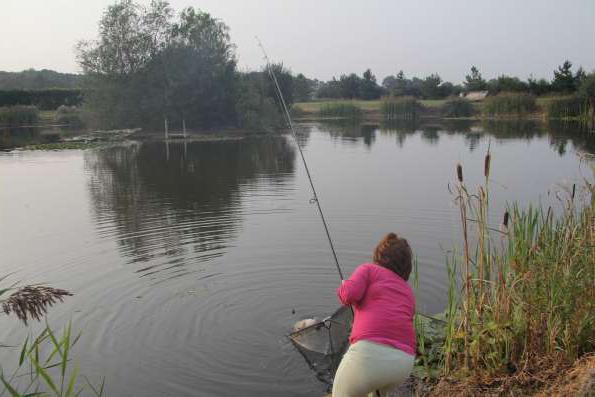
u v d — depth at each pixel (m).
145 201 13.83
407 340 3.66
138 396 5.04
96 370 5.50
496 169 17.80
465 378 4.66
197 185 16.22
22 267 8.64
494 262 5.66
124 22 38.75
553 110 47.66
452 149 24.86
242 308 6.91
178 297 7.27
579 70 60.53
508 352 4.79
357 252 8.99
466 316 4.87
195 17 40.28
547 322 4.70
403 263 3.85
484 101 57.34
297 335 5.91
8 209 13.05
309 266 8.37
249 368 5.48
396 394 4.73
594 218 5.84
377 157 22.34
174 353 5.81
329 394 5.00
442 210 11.70
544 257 5.26
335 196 13.66
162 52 39.25
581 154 7.75
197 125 40.84
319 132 38.47
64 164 21.98
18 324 6.52
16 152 27.09
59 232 10.73
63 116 51.53
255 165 20.72
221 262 8.63
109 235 10.44
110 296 7.36
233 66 41.06
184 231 10.63
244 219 11.45
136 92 39.22
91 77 39.19
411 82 94.81
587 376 3.94
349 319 5.76
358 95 90.38
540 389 4.23
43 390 5.12
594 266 5.12
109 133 39.00
